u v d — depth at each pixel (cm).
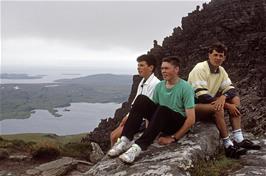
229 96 1031
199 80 1012
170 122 929
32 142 1986
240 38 5584
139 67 1052
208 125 1054
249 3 6159
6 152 1764
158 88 973
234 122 1033
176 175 788
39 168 1602
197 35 6606
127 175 818
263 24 5538
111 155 935
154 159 873
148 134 892
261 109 2955
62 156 1827
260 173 837
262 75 4066
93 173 895
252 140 1128
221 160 947
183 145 935
